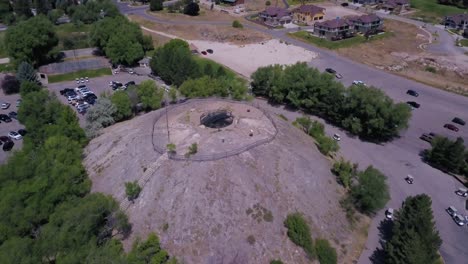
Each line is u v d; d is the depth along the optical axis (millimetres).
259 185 62906
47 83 115562
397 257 52562
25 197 57312
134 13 185250
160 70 115875
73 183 63188
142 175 64625
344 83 120438
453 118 100812
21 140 86438
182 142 68938
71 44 141625
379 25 172125
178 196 60312
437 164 81375
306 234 56938
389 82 122062
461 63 140125
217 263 54469
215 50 147000
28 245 49375
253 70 129375
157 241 53125
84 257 48656
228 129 72938
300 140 77188
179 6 190500
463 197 72062
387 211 66375
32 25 119312
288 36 164250
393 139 91000
